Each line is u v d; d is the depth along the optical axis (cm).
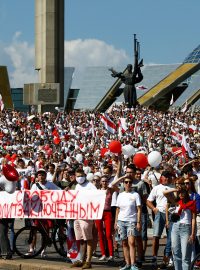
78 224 1842
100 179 2006
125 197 1753
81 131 6388
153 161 1922
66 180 2522
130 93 10825
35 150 4875
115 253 2039
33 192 1945
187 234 1587
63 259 1984
